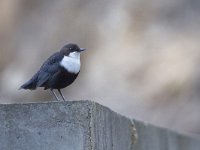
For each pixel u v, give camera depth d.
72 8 19.28
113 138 5.61
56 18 19.30
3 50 18.72
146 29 18.27
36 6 19.75
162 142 8.54
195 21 18.62
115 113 5.78
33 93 17.27
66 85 5.92
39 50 18.69
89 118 4.54
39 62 18.42
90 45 18.17
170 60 17.36
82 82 17.25
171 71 17.16
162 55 17.52
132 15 18.59
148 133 7.67
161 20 18.62
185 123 16.47
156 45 17.81
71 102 4.56
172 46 17.73
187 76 17.02
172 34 18.17
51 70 5.74
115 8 18.81
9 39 19.06
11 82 17.75
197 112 16.58
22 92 17.38
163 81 17.05
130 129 6.60
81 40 18.47
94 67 17.50
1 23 19.36
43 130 4.56
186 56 17.42
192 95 16.86
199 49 17.58
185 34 18.19
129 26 18.33
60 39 18.77
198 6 18.98
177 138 9.66
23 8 19.75
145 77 17.14
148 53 17.62
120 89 16.92
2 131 4.61
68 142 4.54
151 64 17.36
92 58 17.77
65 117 4.55
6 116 4.61
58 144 4.54
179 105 16.73
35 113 4.58
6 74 18.08
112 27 18.41
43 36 18.97
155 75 17.14
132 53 17.64
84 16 18.94
